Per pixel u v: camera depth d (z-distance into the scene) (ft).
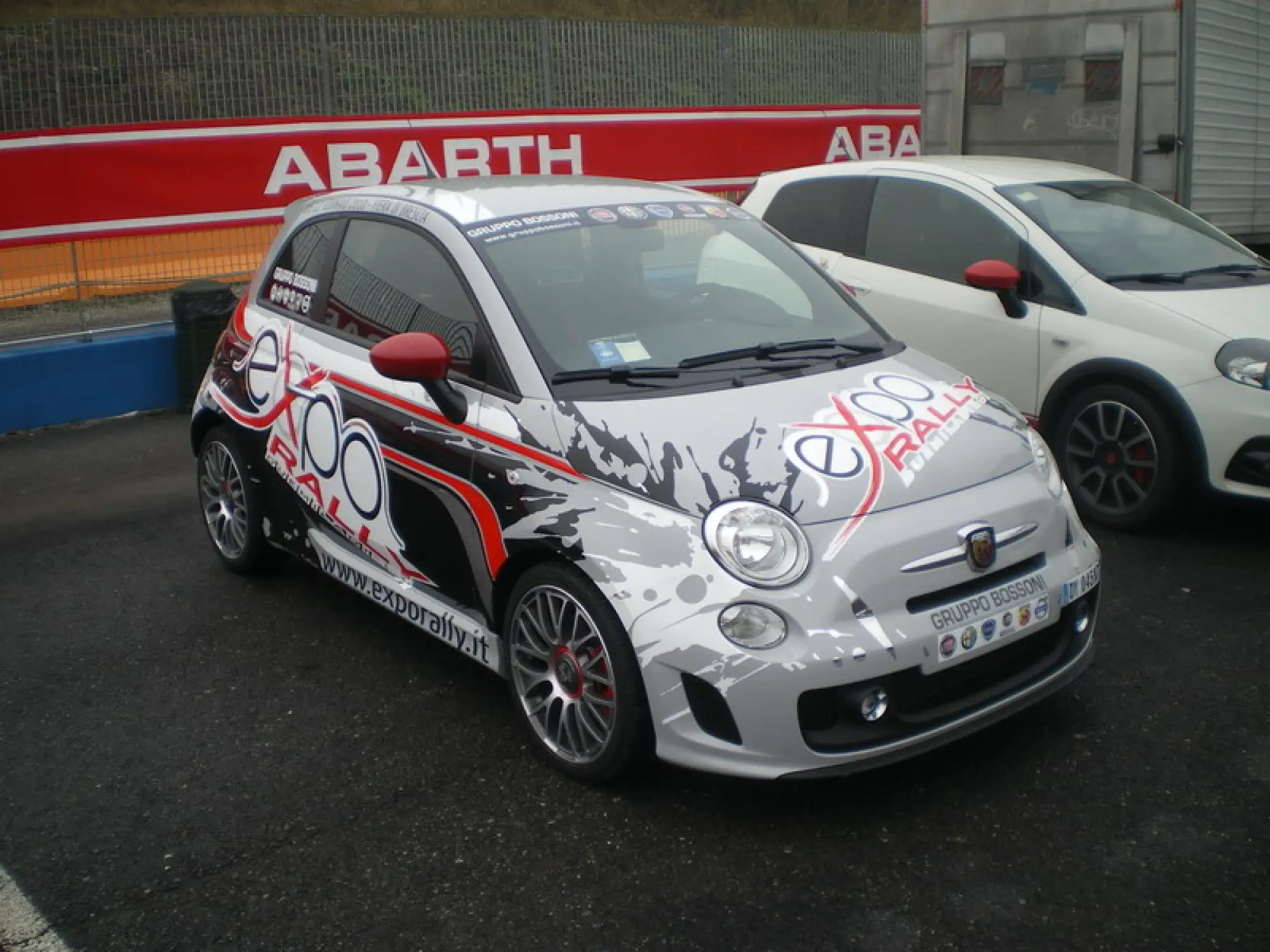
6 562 20.39
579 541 12.14
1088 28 32.37
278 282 17.76
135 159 30.55
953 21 34.30
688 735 11.53
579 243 15.16
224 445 18.37
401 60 37.09
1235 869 11.21
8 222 29.01
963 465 12.67
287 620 17.56
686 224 16.19
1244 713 14.07
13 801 13.05
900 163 23.94
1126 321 19.70
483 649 13.80
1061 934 10.41
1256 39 34.78
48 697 15.42
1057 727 13.85
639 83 41.22
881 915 10.73
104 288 30.53
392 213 16.03
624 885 11.27
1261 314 19.33
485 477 13.26
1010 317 20.97
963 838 11.82
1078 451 20.31
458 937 10.63
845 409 13.12
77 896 11.37
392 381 14.76
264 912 11.07
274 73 35.37
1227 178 34.19
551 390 13.20
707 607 11.36
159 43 34.04
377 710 14.82
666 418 12.69
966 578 11.93
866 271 23.29
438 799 12.80
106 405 29.94
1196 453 18.81
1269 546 19.27
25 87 32.63
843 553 11.53
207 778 13.41
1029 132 33.81
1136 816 12.09
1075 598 12.80
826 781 12.84
